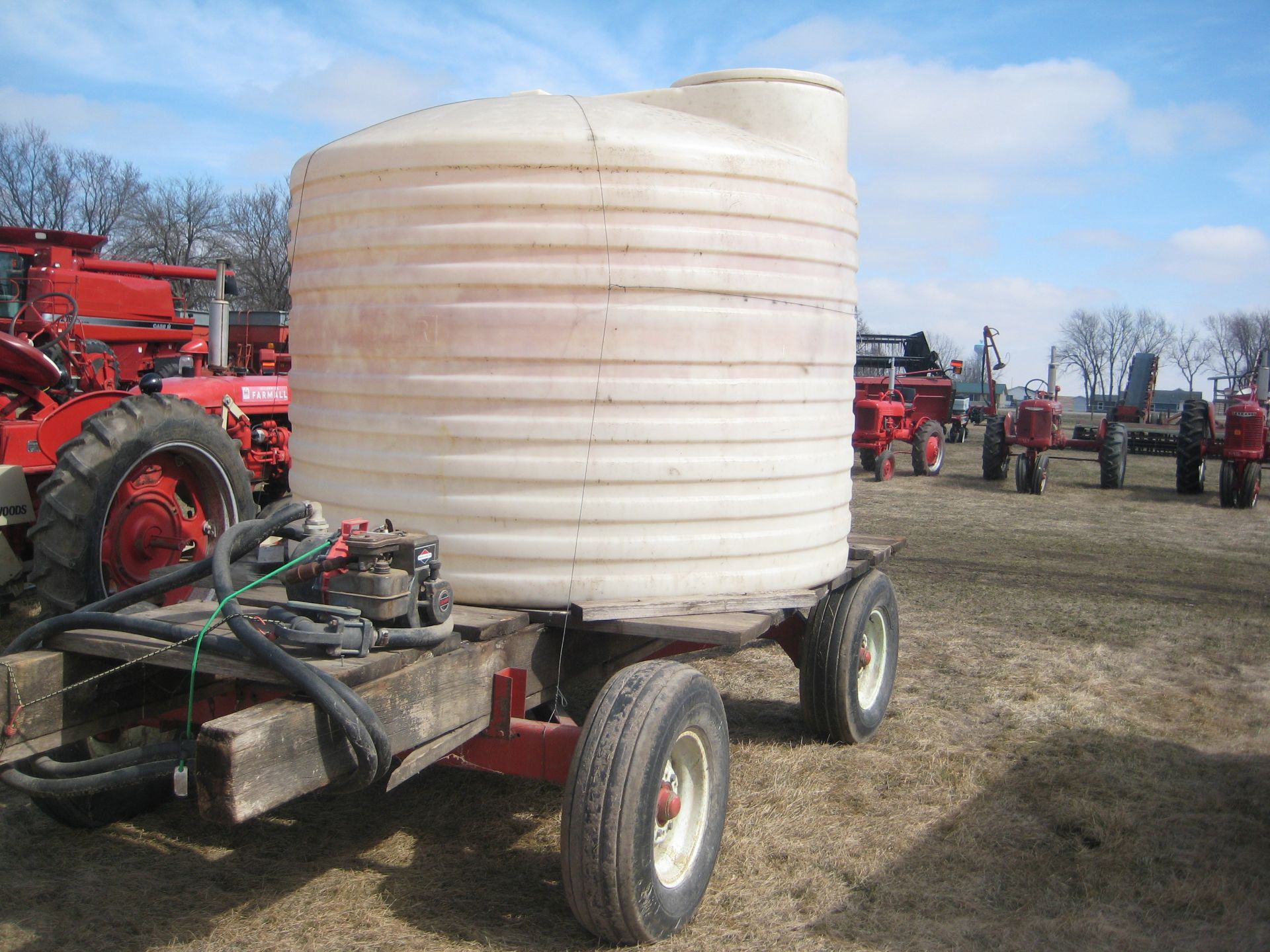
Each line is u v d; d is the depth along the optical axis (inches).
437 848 131.6
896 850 134.6
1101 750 172.2
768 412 123.2
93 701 106.0
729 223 117.5
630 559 116.6
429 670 99.4
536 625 118.3
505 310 112.5
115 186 1669.5
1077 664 226.4
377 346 118.1
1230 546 393.7
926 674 217.3
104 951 105.0
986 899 122.1
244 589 98.5
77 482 175.0
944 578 323.0
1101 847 136.1
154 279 336.5
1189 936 114.2
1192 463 562.6
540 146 110.9
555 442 113.4
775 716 189.6
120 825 136.0
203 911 113.6
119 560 185.9
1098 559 359.6
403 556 100.0
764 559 125.8
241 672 93.4
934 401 789.2
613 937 105.0
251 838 133.3
